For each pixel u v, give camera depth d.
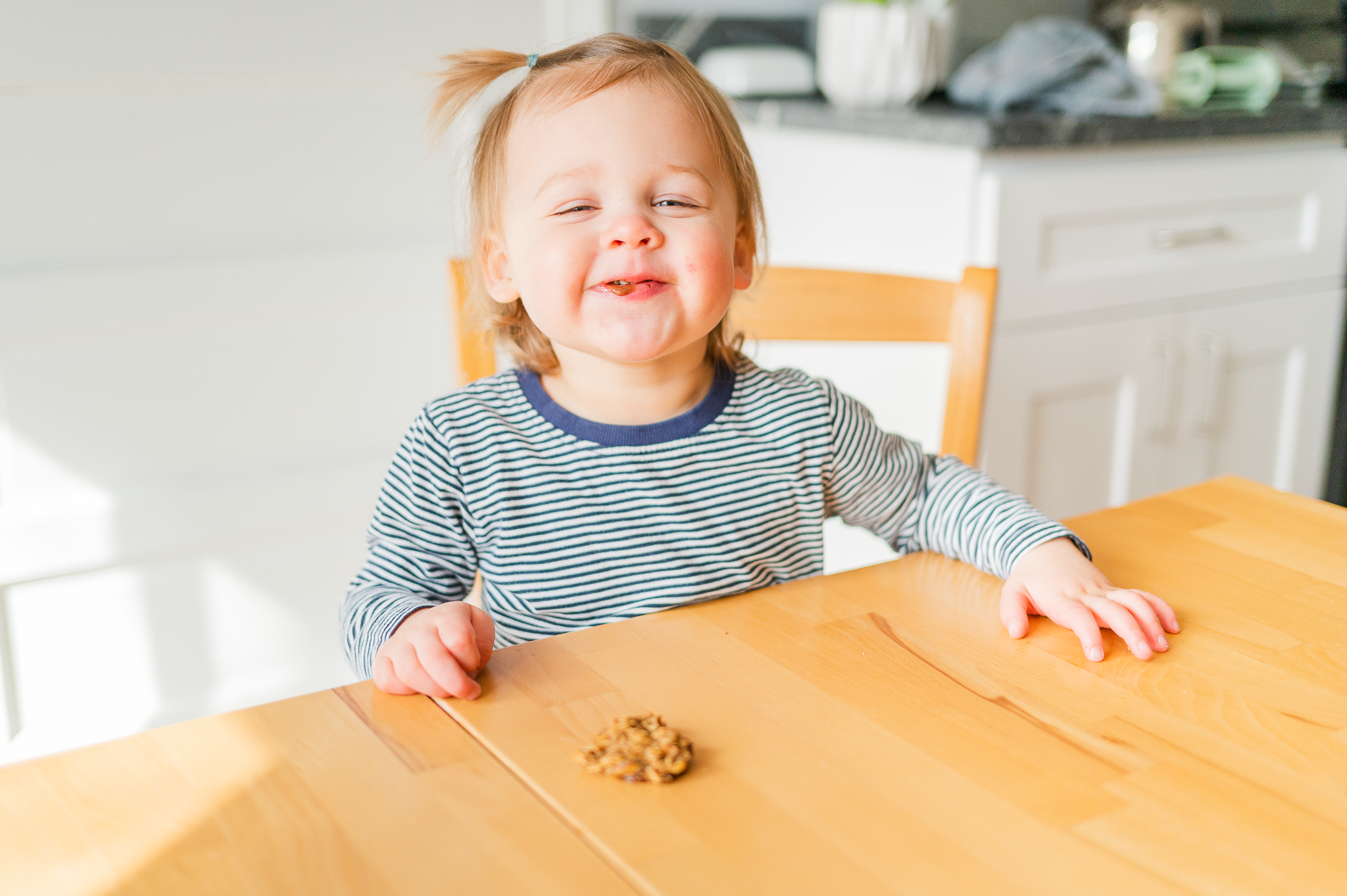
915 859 0.45
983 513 0.85
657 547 0.90
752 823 0.47
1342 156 1.99
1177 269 1.83
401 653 0.60
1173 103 1.99
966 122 1.58
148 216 1.65
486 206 0.94
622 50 0.89
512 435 0.90
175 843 0.46
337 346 1.82
